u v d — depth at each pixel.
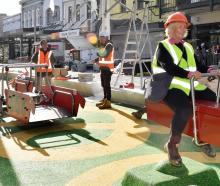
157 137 6.60
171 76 4.18
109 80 9.30
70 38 28.78
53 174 4.78
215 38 22.11
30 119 7.05
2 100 7.98
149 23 24.70
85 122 7.80
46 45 10.69
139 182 4.04
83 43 28.30
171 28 4.23
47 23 42.09
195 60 4.54
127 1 29.02
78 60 29.05
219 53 20.42
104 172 4.86
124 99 10.04
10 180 4.56
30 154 5.61
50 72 10.70
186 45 4.36
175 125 4.15
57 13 39.66
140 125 7.52
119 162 5.27
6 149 5.87
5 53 48.41
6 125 7.50
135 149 5.89
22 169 4.95
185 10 22.81
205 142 4.65
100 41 9.34
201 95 4.86
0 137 6.62
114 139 6.47
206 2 21.20
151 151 5.78
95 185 4.43
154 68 4.29
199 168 4.32
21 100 7.11
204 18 22.55
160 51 4.19
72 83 12.38
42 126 7.41
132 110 9.16
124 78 17.48
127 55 15.02
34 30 36.16
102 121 7.89
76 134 6.81
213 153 4.71
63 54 34.34
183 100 4.16
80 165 5.13
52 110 7.58
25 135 6.76
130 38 15.94
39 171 4.88
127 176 4.23
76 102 7.45
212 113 4.49
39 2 43.78
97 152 5.72
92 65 27.48
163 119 5.56
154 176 4.09
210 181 4.18
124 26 27.69
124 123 7.70
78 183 4.49
